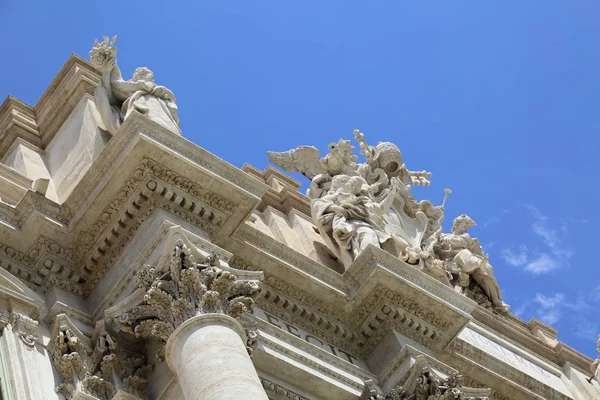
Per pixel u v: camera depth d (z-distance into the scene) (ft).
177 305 81.66
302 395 90.33
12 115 102.42
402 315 97.66
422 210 115.96
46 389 80.18
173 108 96.58
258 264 94.32
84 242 87.97
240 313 83.20
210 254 84.79
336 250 104.42
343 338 97.45
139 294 83.66
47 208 87.97
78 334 83.10
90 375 81.25
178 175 88.12
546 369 118.52
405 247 105.70
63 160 98.07
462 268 117.39
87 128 97.09
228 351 79.05
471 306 100.63
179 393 81.76
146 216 87.40
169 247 83.82
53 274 87.30
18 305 83.46
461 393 93.40
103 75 96.78
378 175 112.68
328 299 96.99
